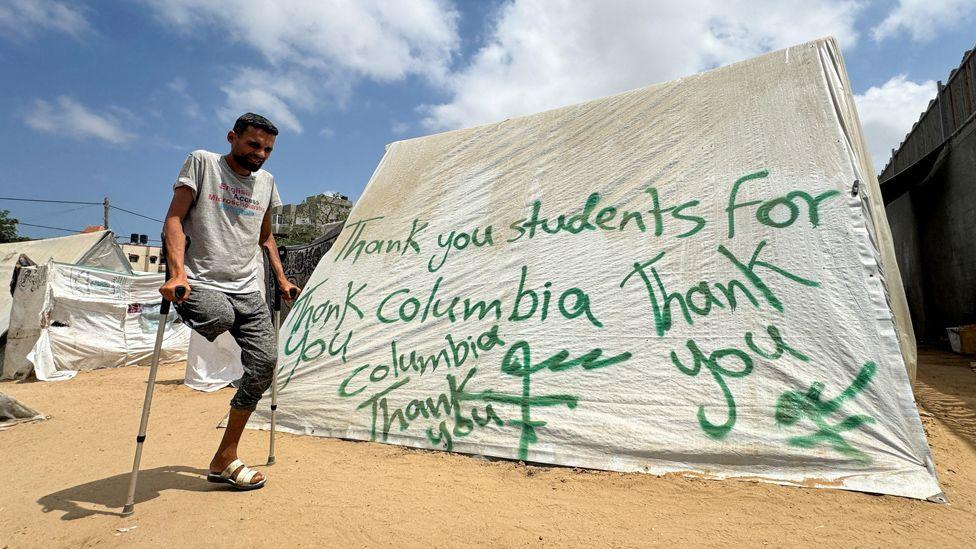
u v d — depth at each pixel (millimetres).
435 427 3557
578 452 3086
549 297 3914
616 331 3510
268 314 2984
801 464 2650
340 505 2475
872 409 2697
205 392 6293
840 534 2082
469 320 4078
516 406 3422
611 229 4090
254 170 2979
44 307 8602
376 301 4648
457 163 5684
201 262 2779
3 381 8414
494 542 2076
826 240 3279
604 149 4750
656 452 2920
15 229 29656
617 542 2057
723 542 2039
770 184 3691
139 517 2350
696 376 3109
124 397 6102
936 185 9648
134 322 9906
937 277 9867
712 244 3598
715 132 4250
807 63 4273
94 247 12258
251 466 3121
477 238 4703
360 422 3807
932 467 2494
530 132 5461
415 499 2557
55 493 2725
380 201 5852
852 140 3854
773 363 2986
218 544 2078
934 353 8344
